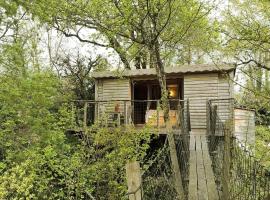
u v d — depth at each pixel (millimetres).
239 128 14883
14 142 9703
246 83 9586
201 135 13859
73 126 11852
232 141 9719
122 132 9352
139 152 9367
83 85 19766
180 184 7523
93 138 9703
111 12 13141
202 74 16109
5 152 9789
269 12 9281
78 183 8906
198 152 10586
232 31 9297
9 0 7875
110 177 8797
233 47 8453
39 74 10023
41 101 9812
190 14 13930
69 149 10328
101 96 17688
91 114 17594
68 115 11305
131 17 11812
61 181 9023
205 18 15492
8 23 9273
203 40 16406
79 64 20016
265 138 14984
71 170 9117
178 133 13070
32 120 9820
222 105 15602
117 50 14188
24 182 7598
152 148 13305
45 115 10188
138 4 11523
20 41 10305
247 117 14992
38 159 8633
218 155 10070
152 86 18031
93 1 13125
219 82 15875
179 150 10656
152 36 11930
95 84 17828
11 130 9734
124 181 8492
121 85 17375
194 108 16078
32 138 9945
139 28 12242
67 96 13398
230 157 8242
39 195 8570
